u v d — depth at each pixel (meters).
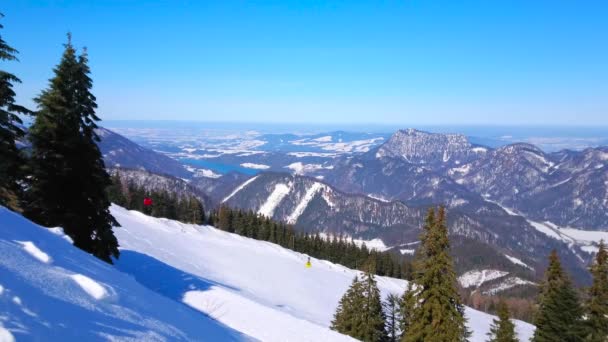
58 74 17.33
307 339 13.63
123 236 37.69
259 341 9.84
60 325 3.62
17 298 3.60
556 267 26.56
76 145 17.20
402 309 30.22
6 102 16.06
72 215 17.02
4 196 16.08
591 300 25.58
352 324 28.80
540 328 26.78
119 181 89.75
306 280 49.69
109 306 5.00
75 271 6.02
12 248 5.30
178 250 42.47
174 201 99.00
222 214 99.38
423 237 18.53
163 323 5.71
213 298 16.59
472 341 44.47
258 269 46.97
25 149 16.81
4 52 15.84
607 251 25.59
